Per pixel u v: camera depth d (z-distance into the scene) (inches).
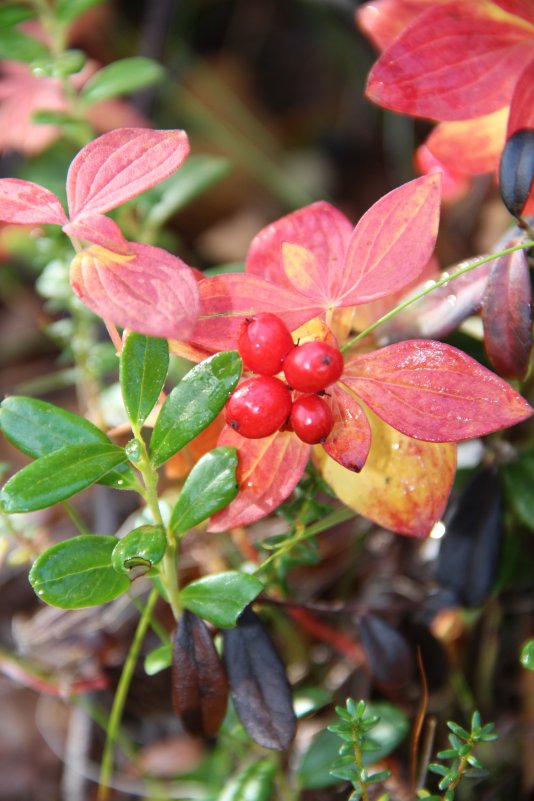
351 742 10.0
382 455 9.8
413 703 11.6
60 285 12.8
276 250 10.0
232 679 10.1
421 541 12.7
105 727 13.0
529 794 12.3
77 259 9.0
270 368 9.1
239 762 12.6
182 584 12.5
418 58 9.9
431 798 10.0
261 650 10.1
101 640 12.5
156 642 12.6
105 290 8.8
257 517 9.6
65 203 12.5
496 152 10.5
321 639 12.8
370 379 9.4
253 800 11.2
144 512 10.7
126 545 9.3
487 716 12.5
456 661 12.3
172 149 9.2
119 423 12.5
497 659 12.6
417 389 9.3
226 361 9.3
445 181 12.1
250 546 11.4
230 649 10.1
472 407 9.2
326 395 9.4
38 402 9.6
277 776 11.6
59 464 9.3
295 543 11.0
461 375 9.2
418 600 11.7
